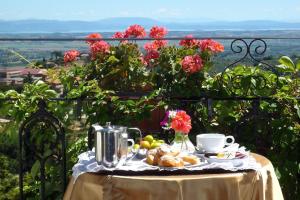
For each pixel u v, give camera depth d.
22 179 3.69
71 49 4.18
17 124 3.80
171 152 2.75
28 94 3.83
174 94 3.97
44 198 3.79
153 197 2.50
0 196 3.81
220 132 4.01
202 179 2.53
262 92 4.00
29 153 3.78
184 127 2.96
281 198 2.82
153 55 4.12
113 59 4.11
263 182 2.66
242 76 4.00
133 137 3.86
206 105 3.97
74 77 4.07
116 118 3.84
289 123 3.84
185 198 2.50
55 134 3.80
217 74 4.04
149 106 3.84
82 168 2.75
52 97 3.84
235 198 2.56
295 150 3.84
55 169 3.84
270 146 3.92
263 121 3.92
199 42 4.23
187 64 3.96
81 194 2.65
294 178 3.82
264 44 3.96
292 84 4.02
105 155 2.68
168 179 2.52
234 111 4.06
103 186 2.58
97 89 3.86
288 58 4.00
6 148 3.82
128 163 2.77
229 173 2.63
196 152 2.96
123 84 4.12
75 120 3.86
